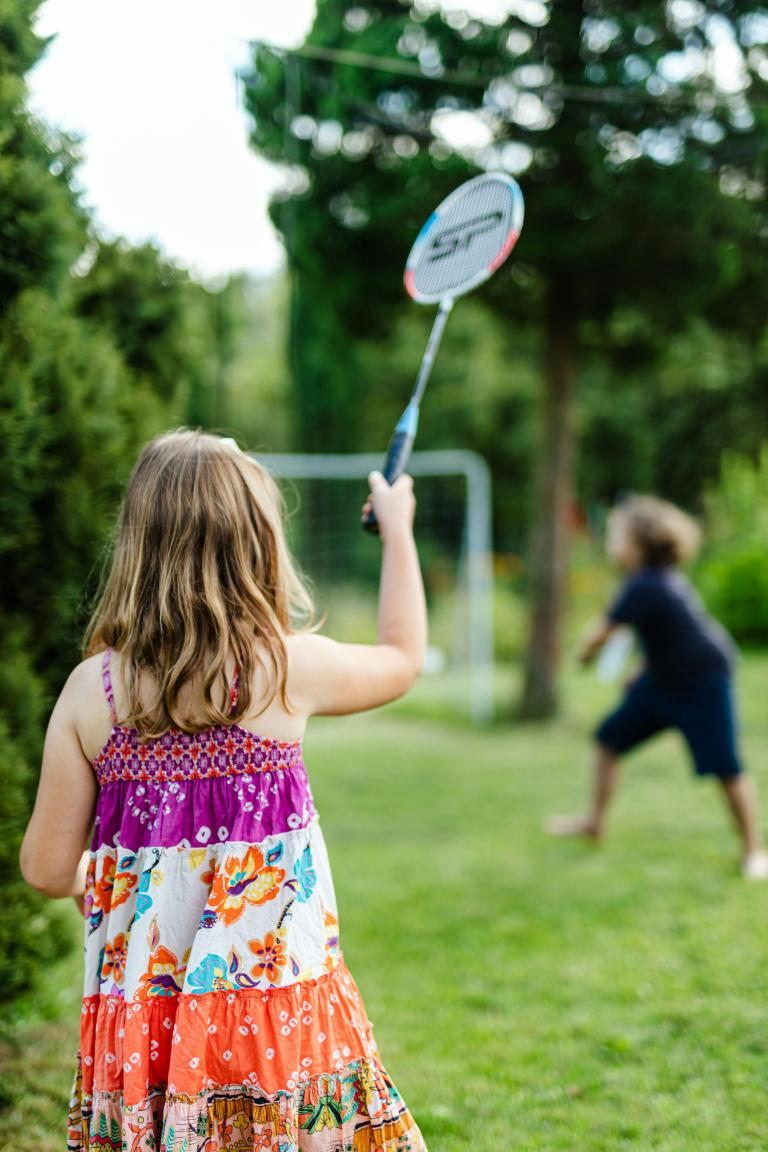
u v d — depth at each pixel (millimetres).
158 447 1638
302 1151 1447
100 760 1513
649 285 6980
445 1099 2631
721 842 4934
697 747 4441
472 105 6148
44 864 1549
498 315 8312
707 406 14562
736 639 12102
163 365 3240
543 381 8531
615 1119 2479
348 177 6805
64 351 2707
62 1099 2564
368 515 1874
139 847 1477
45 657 2834
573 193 6301
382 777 7062
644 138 5871
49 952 2889
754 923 3725
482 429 16500
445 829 5590
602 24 5539
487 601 11883
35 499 2682
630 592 4562
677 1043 2859
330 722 9703
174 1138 1379
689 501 15172
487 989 3371
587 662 4781
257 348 18594
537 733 8438
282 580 1618
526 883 4488
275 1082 1409
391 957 3719
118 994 1455
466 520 15094
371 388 16406
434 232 2516
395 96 6234
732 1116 2449
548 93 5867
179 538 1543
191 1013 1406
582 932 3834
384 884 4605
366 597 13227
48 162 2648
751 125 5270
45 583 2742
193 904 1459
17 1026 2936
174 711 1472
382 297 7668
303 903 1486
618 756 4957
